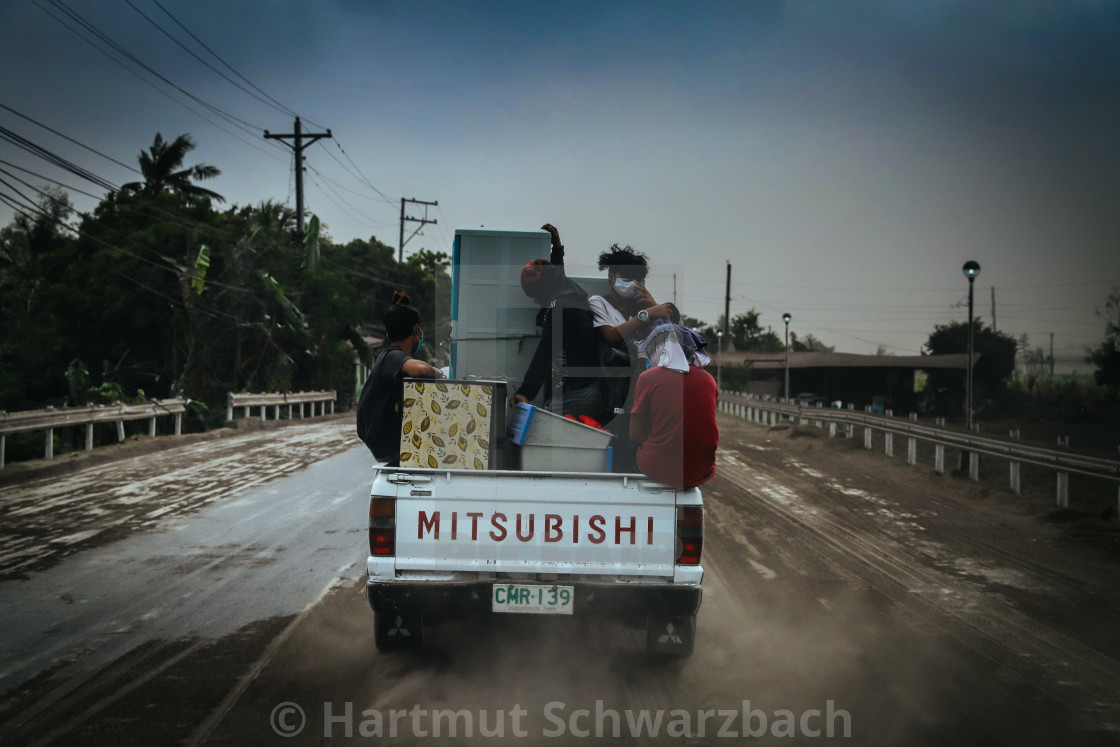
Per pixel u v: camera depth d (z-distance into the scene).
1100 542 8.68
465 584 4.47
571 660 5.05
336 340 34.78
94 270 26.09
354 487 12.36
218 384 26.86
